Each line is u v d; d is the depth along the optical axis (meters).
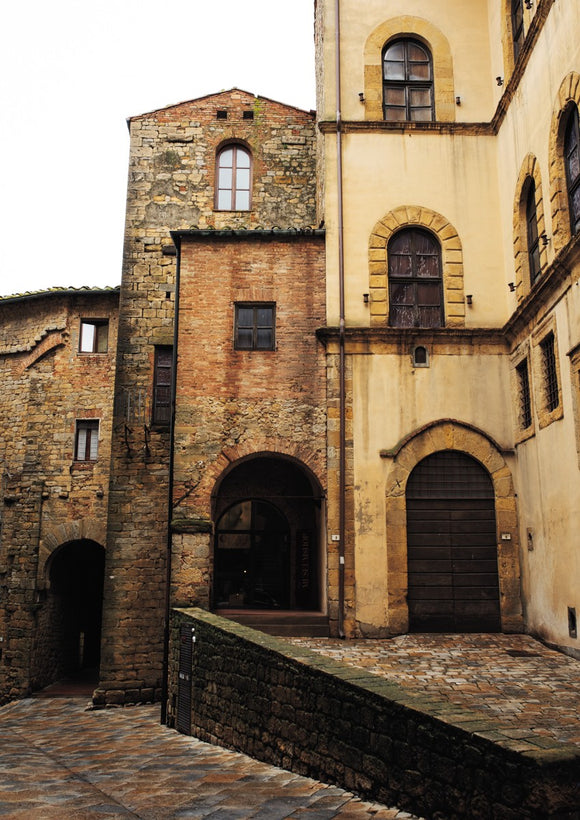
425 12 16.92
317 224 18.92
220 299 15.56
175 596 14.13
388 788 6.69
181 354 15.27
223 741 10.50
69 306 20.94
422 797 6.25
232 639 10.47
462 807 5.78
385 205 15.84
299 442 14.91
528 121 14.11
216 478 14.77
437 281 15.68
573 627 11.94
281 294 15.59
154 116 19.75
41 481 20.06
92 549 21.59
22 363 21.17
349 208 15.84
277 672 8.96
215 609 15.33
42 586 19.48
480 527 14.59
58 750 11.27
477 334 15.09
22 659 18.94
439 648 12.78
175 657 13.09
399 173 16.00
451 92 16.50
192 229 15.75
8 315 21.81
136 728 13.29
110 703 15.99
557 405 12.77
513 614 14.12
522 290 14.47
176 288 15.66
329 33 16.80
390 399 14.88
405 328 14.98
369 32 16.83
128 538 16.94
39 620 19.47
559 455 12.41
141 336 18.25
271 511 17.66
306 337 15.38
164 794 7.56
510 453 14.68
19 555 19.70
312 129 19.89
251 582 17.33
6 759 10.33
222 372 15.21
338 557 14.16
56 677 20.48
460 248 15.67
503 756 5.43
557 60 12.59
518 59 14.36
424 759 6.26
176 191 19.31
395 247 15.84
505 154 15.55
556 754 5.27
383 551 14.23
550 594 12.88
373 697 6.99
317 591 16.14
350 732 7.32
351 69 16.64
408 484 14.68
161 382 18.14
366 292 15.43
